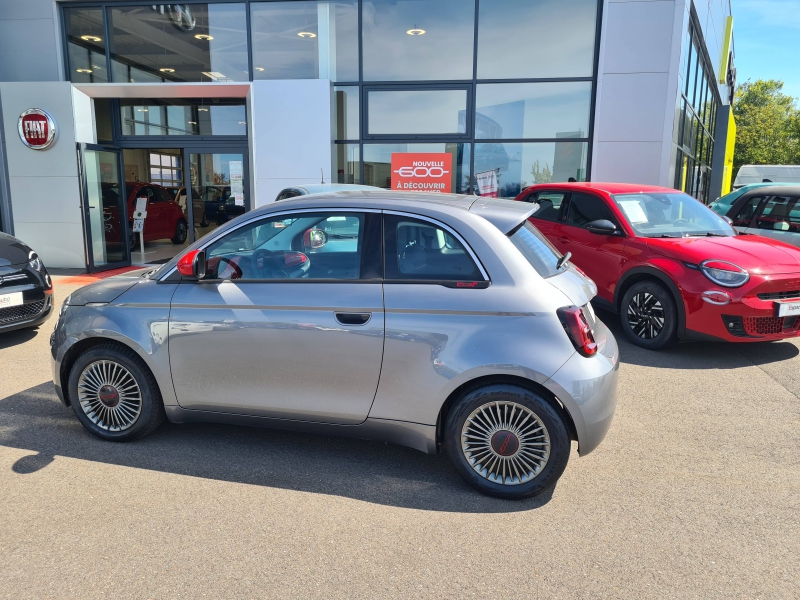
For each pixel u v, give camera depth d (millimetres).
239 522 2854
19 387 4730
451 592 2363
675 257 5613
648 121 10031
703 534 2789
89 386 3730
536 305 2998
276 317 3283
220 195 11859
